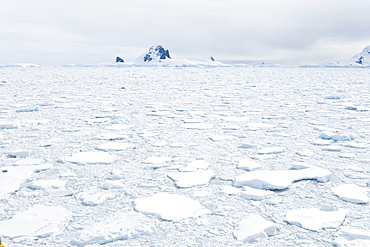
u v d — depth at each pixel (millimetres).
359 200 3449
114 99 11875
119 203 3453
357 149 5453
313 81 21250
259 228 2887
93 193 3633
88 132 6633
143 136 6320
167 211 3248
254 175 4164
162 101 11484
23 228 2875
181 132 6734
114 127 7098
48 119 7941
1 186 3748
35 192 3658
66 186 3875
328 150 5418
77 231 2863
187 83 19359
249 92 14516
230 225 2994
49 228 2881
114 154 5164
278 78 24484
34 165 4555
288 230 2924
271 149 5371
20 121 7469
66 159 4840
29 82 18297
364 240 2709
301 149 5453
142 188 3855
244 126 7336
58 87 15922
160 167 4582
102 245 2656
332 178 4160
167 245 2660
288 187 3875
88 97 12320
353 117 8320
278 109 9812
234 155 5137
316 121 7855
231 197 3635
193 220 3094
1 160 4777
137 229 2867
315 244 2684
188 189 3832
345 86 17547
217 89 15859
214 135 6387
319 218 3094
